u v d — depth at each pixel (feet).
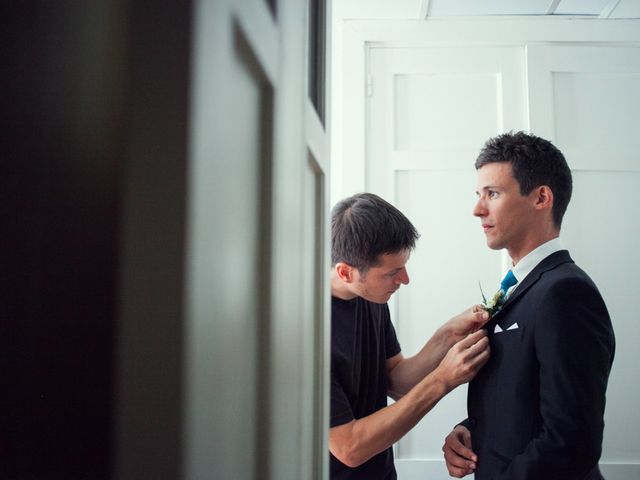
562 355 3.59
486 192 4.41
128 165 0.90
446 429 7.66
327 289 2.70
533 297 3.92
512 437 3.82
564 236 7.93
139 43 0.91
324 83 2.68
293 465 1.73
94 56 0.92
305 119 1.94
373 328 4.85
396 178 8.10
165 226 0.90
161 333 0.89
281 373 1.52
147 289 0.89
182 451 0.88
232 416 1.11
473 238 7.97
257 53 1.27
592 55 8.07
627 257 7.88
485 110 8.14
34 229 0.91
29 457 0.89
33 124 0.92
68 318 0.90
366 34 8.18
